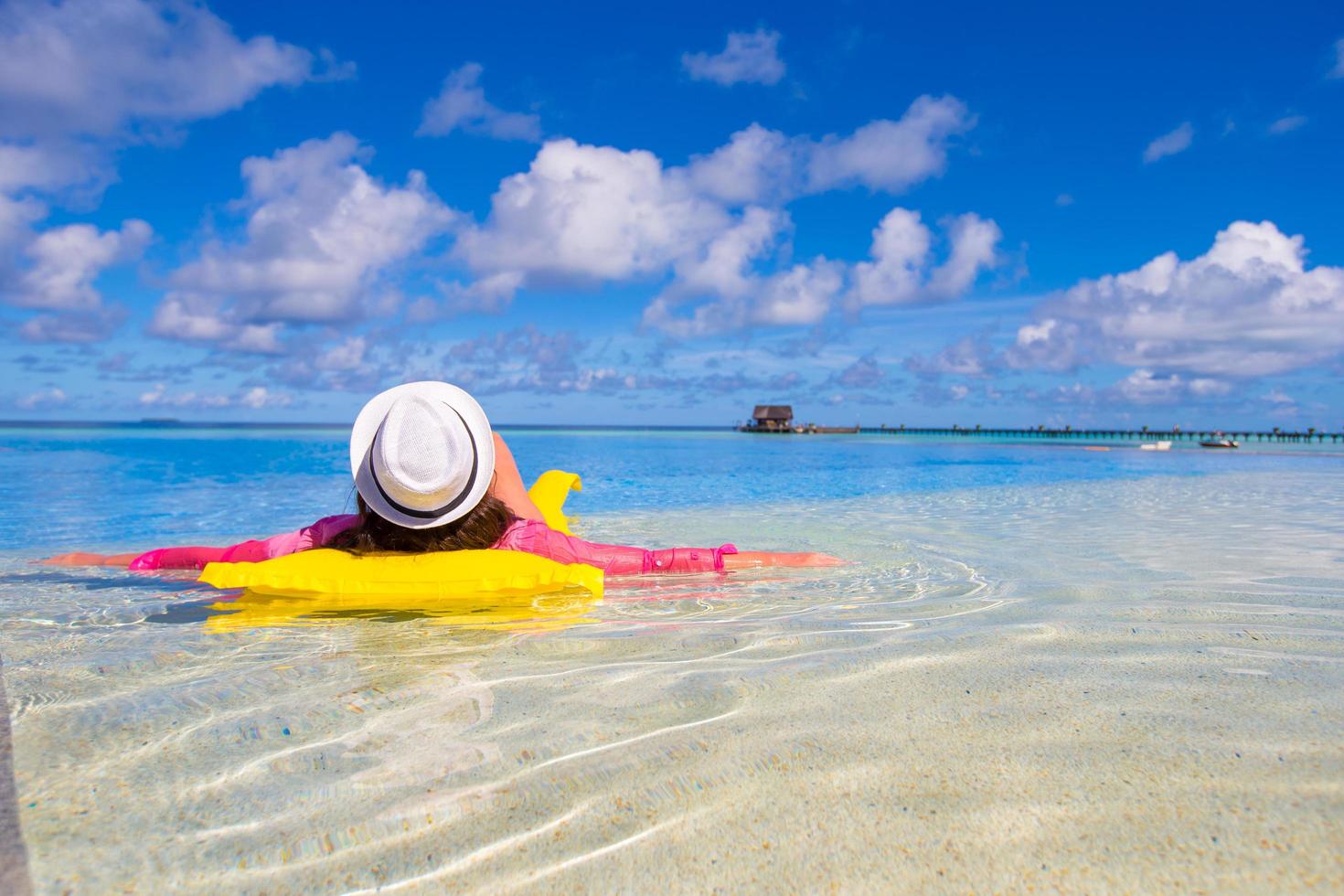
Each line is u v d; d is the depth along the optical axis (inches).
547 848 52.5
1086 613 117.3
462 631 110.3
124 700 80.7
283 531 239.0
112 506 317.7
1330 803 54.9
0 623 116.2
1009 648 97.1
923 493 373.4
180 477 481.4
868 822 54.7
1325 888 45.8
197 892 47.6
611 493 375.6
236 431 2495.1
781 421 2849.4
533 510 163.0
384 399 151.2
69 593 137.8
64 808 57.7
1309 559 172.9
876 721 72.5
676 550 158.1
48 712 77.4
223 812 57.2
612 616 119.5
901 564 167.6
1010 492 378.3
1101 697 77.7
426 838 53.6
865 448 1124.5
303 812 57.2
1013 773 61.2
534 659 95.3
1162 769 60.9
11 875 49.1
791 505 310.0
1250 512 281.3
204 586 144.2
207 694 82.6
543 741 69.5
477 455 145.9
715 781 61.2
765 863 50.2
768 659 94.2
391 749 68.1
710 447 1126.4
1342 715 71.2
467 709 77.8
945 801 57.2
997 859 49.8
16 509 303.4
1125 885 46.8
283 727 73.3
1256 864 48.3
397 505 140.7
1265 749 64.0
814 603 129.0
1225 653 93.7
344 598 133.2
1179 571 157.8
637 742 68.7
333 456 746.8
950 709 75.2
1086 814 54.8
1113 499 336.2
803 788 59.7
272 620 118.0
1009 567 163.3
